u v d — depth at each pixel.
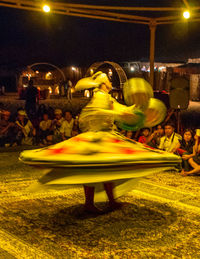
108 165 3.62
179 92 8.95
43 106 11.49
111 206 4.50
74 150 3.82
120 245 3.42
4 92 34.28
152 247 3.39
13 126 9.23
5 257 3.15
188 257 3.19
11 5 7.90
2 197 4.93
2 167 6.79
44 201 4.80
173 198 5.02
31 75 31.77
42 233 3.70
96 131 4.16
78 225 3.94
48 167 3.66
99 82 4.32
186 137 6.74
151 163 3.82
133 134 8.48
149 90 4.40
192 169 6.53
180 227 3.93
